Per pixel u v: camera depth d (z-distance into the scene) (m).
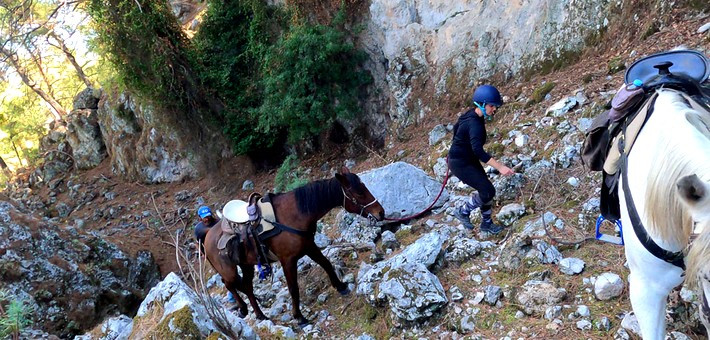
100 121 18.11
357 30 10.87
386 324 4.54
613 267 4.11
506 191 5.71
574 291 4.02
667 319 3.48
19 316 5.29
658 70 2.98
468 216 5.41
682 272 2.40
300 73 10.42
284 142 12.96
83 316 9.18
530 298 4.05
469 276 4.64
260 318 5.31
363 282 4.98
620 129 2.93
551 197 5.34
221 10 13.05
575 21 7.89
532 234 4.85
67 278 9.34
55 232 9.93
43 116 25.94
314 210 4.85
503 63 8.87
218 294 6.50
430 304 4.29
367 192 4.88
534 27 8.45
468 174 5.05
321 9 11.07
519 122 7.11
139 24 12.41
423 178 6.64
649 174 2.30
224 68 12.95
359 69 11.12
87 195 17.06
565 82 7.37
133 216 14.55
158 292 4.20
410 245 5.19
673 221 2.16
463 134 4.99
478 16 9.31
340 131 11.79
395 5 10.38
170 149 15.63
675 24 6.68
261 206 5.04
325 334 4.76
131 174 17.03
